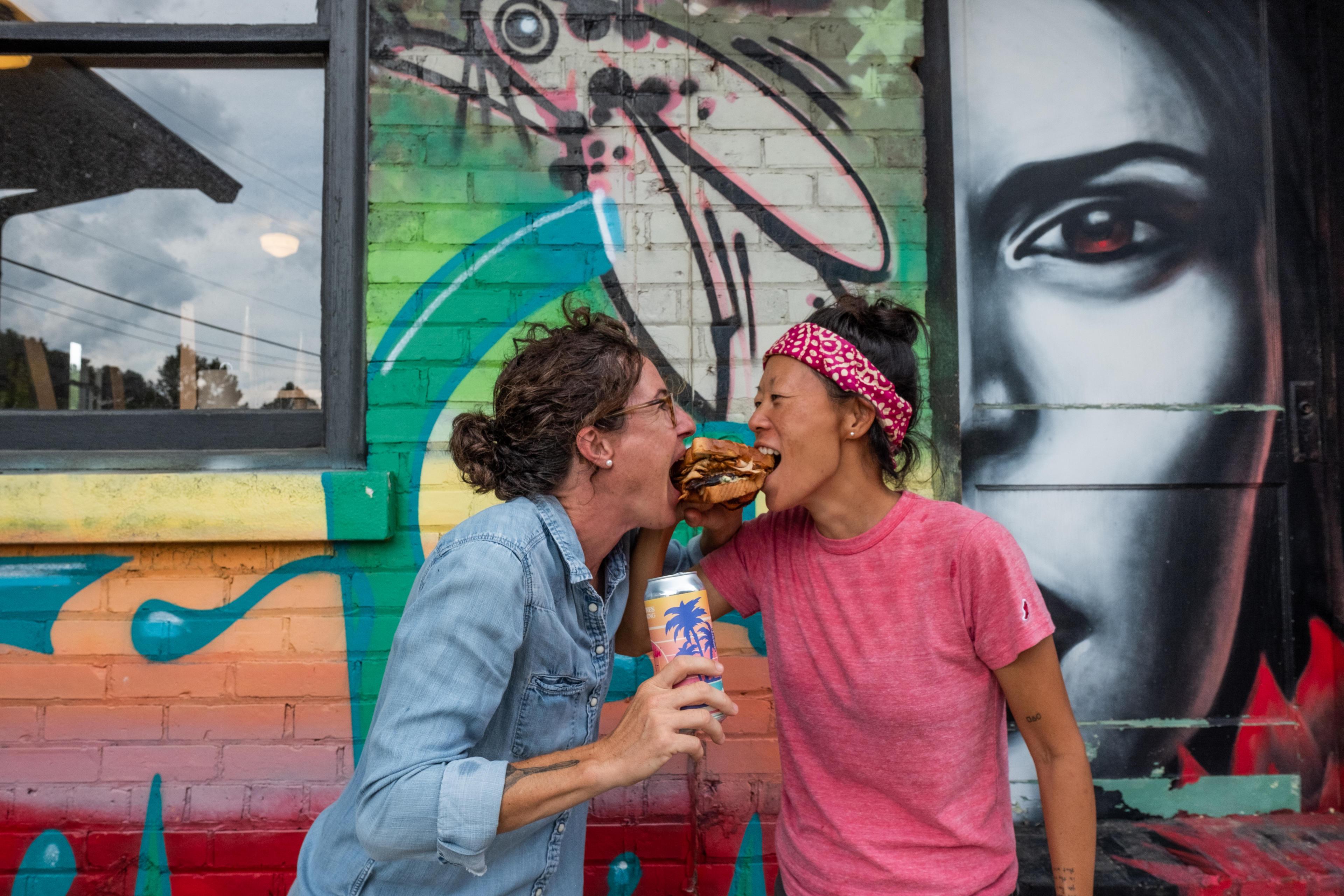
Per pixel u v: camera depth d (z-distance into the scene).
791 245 2.09
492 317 2.04
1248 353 2.27
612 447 1.11
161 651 1.95
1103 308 2.25
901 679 1.11
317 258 2.16
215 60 2.17
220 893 1.93
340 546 1.98
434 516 2.00
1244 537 2.26
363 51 2.12
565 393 1.08
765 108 2.10
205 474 1.91
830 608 1.18
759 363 2.07
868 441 1.17
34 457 2.04
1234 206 2.28
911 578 1.13
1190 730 2.21
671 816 1.99
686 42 2.09
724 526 1.30
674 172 2.08
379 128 2.05
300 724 1.96
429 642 0.96
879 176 2.11
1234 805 2.19
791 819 1.24
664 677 1.01
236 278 2.15
